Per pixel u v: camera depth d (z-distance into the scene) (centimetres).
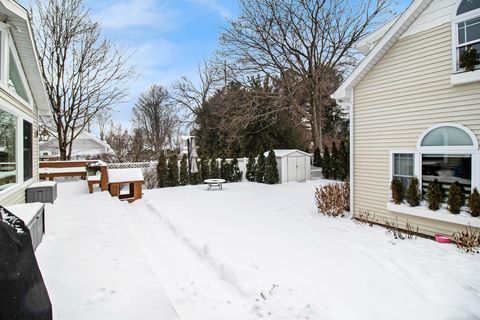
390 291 344
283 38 1869
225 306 309
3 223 171
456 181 532
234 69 1950
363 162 702
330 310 299
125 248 377
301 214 774
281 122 2025
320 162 1698
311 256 446
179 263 429
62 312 233
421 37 581
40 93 729
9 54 520
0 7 436
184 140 1422
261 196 1052
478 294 349
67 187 994
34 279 169
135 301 253
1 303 137
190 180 1386
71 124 1834
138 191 947
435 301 332
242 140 1986
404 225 617
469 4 512
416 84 590
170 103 3069
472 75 495
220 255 438
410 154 606
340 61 1898
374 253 479
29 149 701
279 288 332
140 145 2116
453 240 525
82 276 298
